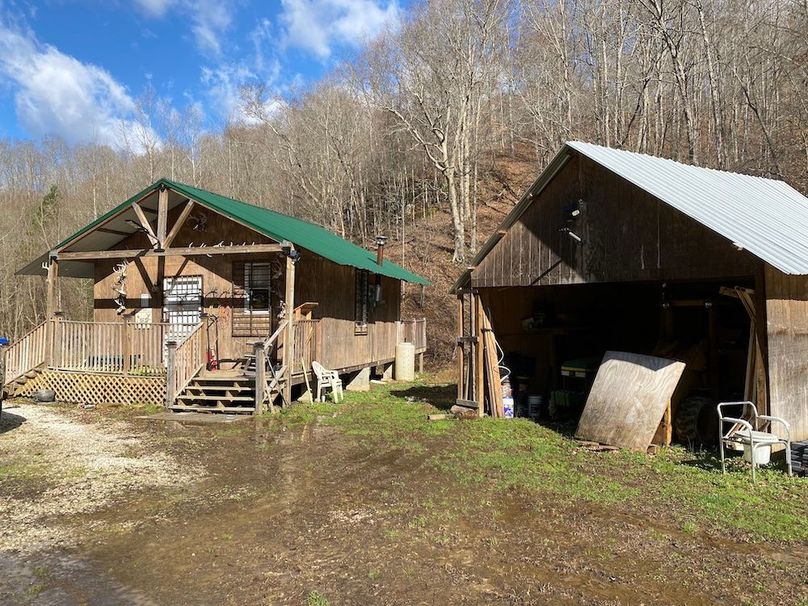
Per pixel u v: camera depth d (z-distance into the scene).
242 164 43.94
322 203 36.66
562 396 11.39
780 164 21.72
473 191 33.72
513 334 13.38
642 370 9.13
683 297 11.83
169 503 6.57
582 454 8.47
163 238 13.35
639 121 25.98
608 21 26.25
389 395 15.44
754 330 8.13
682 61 24.14
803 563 4.79
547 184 10.59
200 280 14.92
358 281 16.91
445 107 30.91
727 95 25.30
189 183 40.09
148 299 15.34
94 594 4.46
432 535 5.49
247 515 6.16
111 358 13.57
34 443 9.48
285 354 12.63
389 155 40.16
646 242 9.13
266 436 10.03
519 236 11.09
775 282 7.95
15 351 14.13
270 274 14.38
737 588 4.37
